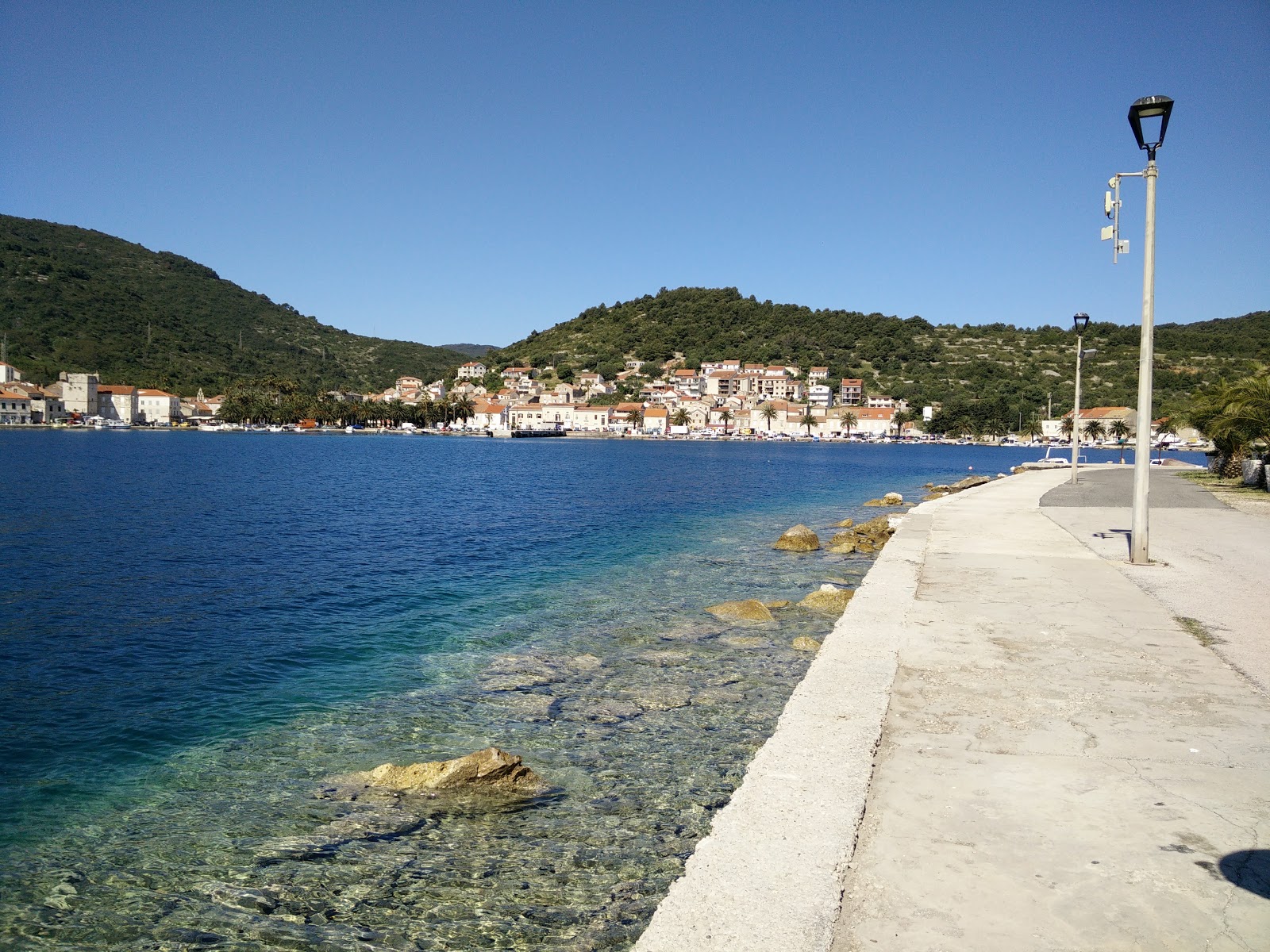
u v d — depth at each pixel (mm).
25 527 30891
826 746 5895
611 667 12930
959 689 7340
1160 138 13586
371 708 11109
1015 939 3621
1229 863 4266
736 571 22234
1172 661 8203
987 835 4613
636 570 22438
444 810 7984
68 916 6316
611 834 7477
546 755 9359
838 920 3781
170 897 6578
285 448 122312
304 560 24188
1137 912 3818
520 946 5848
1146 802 5008
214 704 11359
